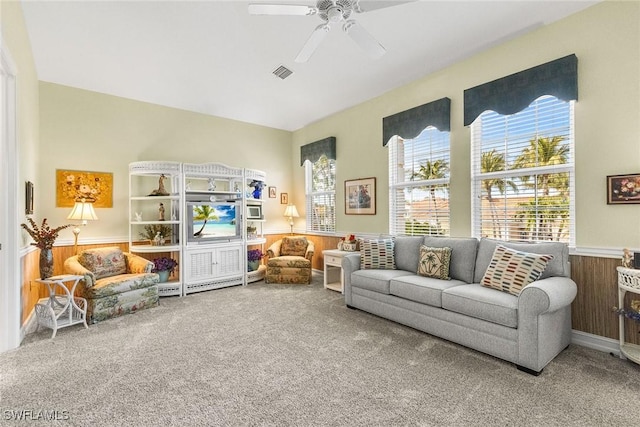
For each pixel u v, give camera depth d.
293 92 4.80
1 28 2.31
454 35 3.26
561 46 2.89
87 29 3.37
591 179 2.73
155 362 2.44
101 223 4.39
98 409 1.86
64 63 3.80
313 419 1.77
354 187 5.04
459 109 3.69
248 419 1.77
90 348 2.70
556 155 3.00
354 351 2.63
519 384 2.12
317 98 4.95
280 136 6.30
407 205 4.33
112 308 3.45
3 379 2.19
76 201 4.10
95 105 4.38
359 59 3.89
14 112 2.68
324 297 4.30
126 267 4.06
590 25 2.73
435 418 1.78
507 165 3.34
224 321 3.36
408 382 2.15
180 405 1.90
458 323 2.68
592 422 1.74
